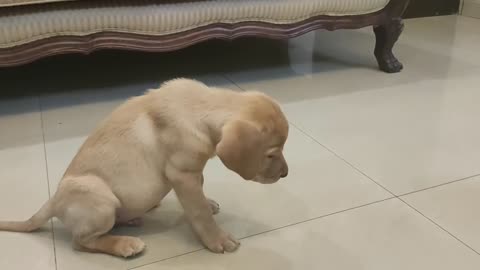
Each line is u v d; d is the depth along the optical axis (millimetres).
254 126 989
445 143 1689
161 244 1177
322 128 1795
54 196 1131
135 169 1091
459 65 2516
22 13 1711
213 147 1076
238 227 1244
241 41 2945
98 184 1073
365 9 2281
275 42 2936
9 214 1277
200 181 1120
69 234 1209
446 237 1218
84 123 1831
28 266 1099
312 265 1115
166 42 1958
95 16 1812
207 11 1979
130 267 1098
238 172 981
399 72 2412
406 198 1375
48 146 1648
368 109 1964
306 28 2207
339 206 1337
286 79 2324
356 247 1177
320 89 2188
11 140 1688
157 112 1086
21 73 2348
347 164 1551
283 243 1188
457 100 2057
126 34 1889
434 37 3025
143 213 1174
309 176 1482
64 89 2172
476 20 3459
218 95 1082
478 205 1348
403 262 1131
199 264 1111
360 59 2623
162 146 1084
